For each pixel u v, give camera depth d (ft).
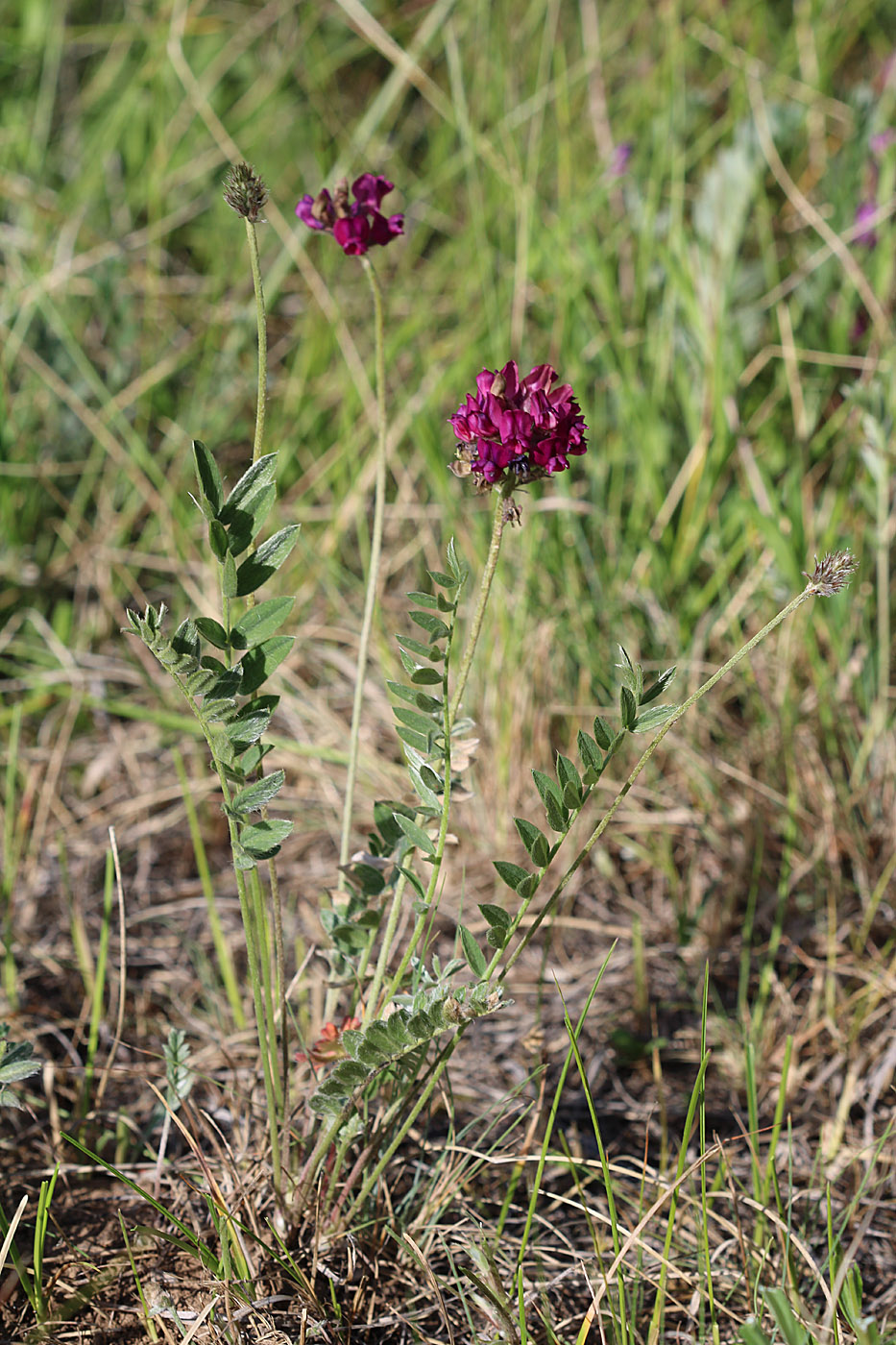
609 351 3.96
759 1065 3.05
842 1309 2.71
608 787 3.35
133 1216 2.82
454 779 2.73
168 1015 3.12
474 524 3.61
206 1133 2.93
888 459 3.34
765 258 4.20
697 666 3.39
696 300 3.87
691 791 3.36
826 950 3.20
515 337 3.92
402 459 4.17
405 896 3.12
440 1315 2.75
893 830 3.26
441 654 2.61
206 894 3.15
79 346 4.23
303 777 3.48
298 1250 2.76
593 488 3.77
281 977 2.72
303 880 3.32
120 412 4.12
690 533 3.63
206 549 3.83
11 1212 2.82
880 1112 3.00
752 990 3.17
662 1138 2.96
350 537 4.02
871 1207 2.72
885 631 3.30
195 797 3.43
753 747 3.39
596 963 3.21
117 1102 2.99
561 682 3.45
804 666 3.43
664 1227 2.85
